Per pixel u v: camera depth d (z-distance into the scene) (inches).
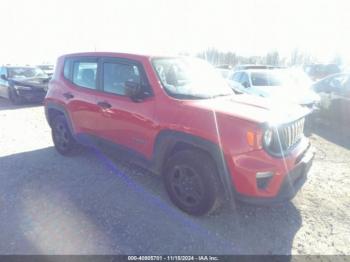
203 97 123.4
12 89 393.7
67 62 170.7
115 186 140.0
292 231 107.3
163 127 114.0
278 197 99.8
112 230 105.3
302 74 378.9
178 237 102.0
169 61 135.4
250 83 313.3
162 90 117.9
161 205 122.8
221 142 98.5
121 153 139.6
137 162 133.1
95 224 108.7
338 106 276.7
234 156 96.8
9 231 104.0
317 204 128.0
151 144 121.3
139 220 111.7
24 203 123.4
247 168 95.3
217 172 105.9
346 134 261.0
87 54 156.3
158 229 106.3
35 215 114.4
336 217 117.4
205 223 110.7
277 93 279.1
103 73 143.5
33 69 457.1
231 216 116.0
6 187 138.0
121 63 135.3
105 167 164.1
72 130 166.2
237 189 99.2
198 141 103.7
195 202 111.9
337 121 280.5
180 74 133.6
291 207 124.8
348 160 188.4
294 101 261.9
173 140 113.1
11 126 268.2
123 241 99.3
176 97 116.2
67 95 163.9
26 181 144.8
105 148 148.4
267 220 114.1
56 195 130.5
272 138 99.2
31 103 411.8
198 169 107.2
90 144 157.9
